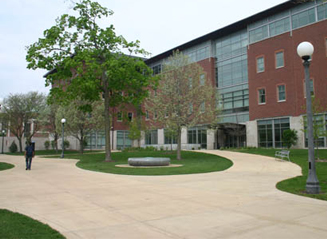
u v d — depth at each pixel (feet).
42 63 75.82
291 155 84.84
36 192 32.94
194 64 93.66
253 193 31.94
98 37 79.15
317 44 105.91
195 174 51.01
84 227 19.40
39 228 18.60
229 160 78.07
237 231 18.35
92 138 171.01
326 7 104.37
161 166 65.87
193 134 147.23
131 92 88.53
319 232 18.03
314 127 71.31
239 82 134.51
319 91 104.42
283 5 113.91
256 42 125.08
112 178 45.85
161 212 23.45
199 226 19.49
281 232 18.08
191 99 89.35
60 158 102.99
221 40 143.74
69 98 84.64
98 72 75.72
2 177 47.55
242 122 132.05
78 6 79.51
